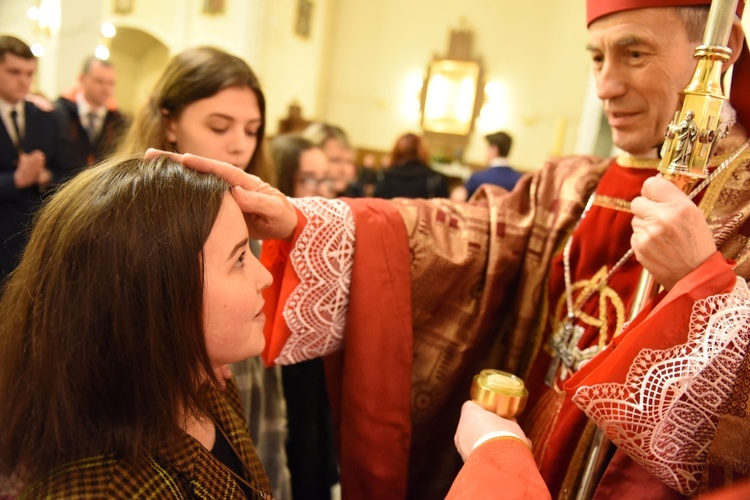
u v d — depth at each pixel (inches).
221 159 41.1
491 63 283.6
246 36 220.5
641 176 33.4
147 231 20.8
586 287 34.1
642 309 25.9
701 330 23.1
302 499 49.1
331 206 34.3
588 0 31.6
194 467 23.6
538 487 22.2
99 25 136.2
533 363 36.9
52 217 22.0
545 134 274.8
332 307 34.2
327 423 50.1
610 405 24.3
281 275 34.1
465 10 286.5
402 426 34.5
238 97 40.5
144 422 21.2
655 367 23.6
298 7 251.3
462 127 291.1
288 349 34.2
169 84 40.8
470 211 38.8
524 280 37.9
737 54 28.1
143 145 41.9
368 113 307.9
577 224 36.7
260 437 41.7
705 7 27.7
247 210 28.7
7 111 77.8
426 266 36.1
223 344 23.7
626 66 30.0
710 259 23.7
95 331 20.3
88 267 20.4
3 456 21.6
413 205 37.4
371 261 33.8
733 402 23.2
